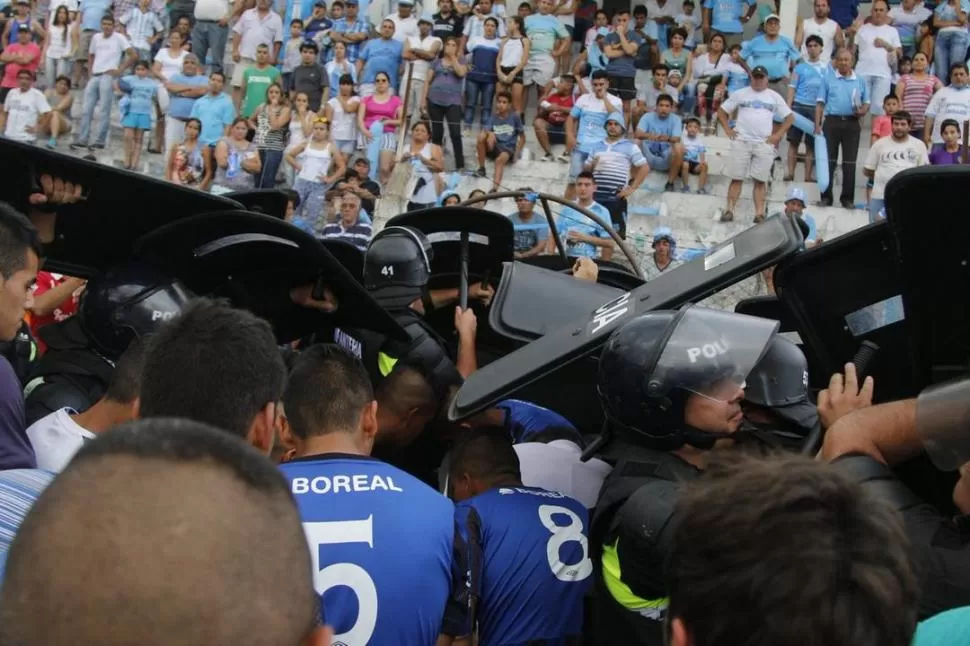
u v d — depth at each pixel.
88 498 0.93
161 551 0.91
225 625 0.90
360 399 2.34
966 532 1.97
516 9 15.73
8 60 14.90
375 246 3.47
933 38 13.38
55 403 2.95
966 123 11.55
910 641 1.23
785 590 1.19
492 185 12.71
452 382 3.12
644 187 12.52
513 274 3.32
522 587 2.53
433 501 2.25
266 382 2.03
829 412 2.36
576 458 3.01
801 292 2.66
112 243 2.91
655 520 2.13
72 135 14.67
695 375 2.28
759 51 13.09
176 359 2.00
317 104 13.55
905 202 2.15
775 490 1.26
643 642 2.29
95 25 14.73
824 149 12.42
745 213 12.39
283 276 3.06
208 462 0.98
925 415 2.03
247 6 14.61
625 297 2.73
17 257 2.51
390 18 13.68
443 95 13.00
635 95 13.52
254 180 12.75
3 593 0.91
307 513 2.13
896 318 2.61
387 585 2.11
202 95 13.62
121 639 0.88
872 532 1.23
